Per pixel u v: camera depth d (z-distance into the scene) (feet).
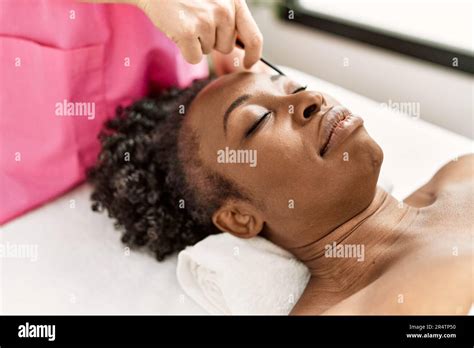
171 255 3.21
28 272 3.08
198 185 2.93
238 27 2.71
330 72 5.86
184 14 2.53
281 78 2.90
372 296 2.52
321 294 2.82
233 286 2.80
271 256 2.89
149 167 3.16
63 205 3.50
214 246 2.88
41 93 3.27
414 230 2.76
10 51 3.20
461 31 5.01
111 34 3.34
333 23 5.61
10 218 3.43
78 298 2.97
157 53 3.55
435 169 3.73
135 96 3.60
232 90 2.81
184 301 2.98
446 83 4.92
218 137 2.78
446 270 2.46
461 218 2.75
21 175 3.43
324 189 2.65
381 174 3.48
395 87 5.33
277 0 6.08
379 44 5.28
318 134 2.64
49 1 3.08
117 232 3.31
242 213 2.88
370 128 4.09
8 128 3.34
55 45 3.18
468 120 4.89
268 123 2.70
